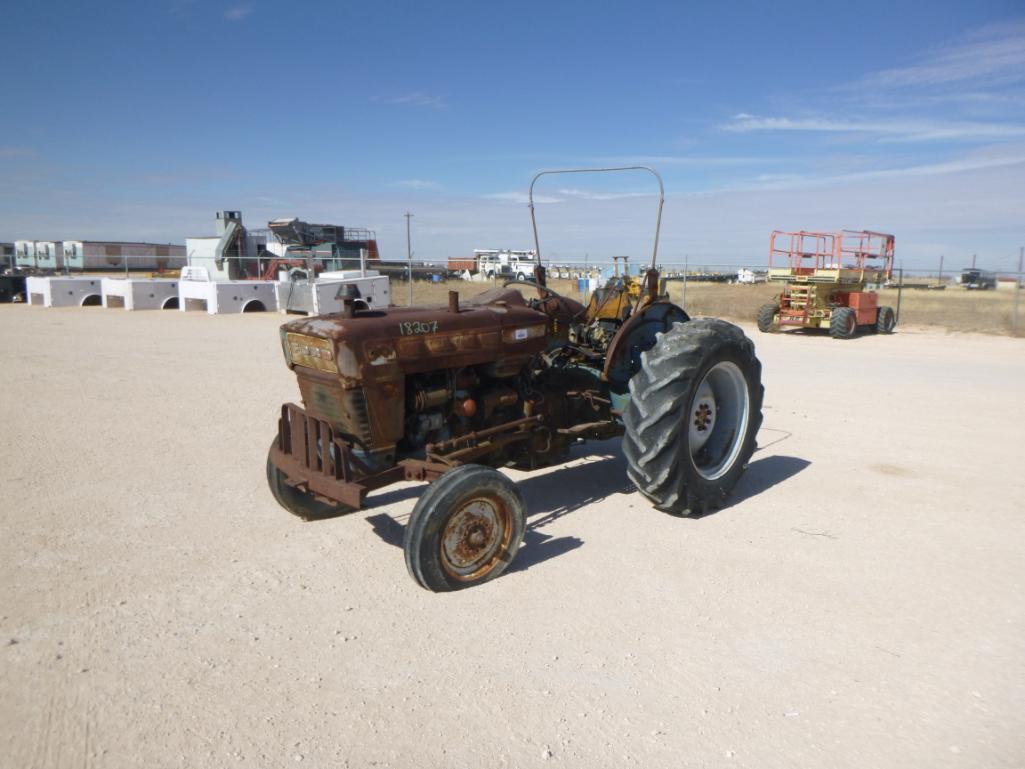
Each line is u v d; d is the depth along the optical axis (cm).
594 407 509
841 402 883
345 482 379
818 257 1855
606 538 449
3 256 3688
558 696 286
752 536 452
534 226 552
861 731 264
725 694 287
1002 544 439
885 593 373
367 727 267
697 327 475
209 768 246
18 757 252
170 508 500
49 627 341
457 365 419
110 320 1933
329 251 3259
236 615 353
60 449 645
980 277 3042
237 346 1383
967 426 754
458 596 372
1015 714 274
